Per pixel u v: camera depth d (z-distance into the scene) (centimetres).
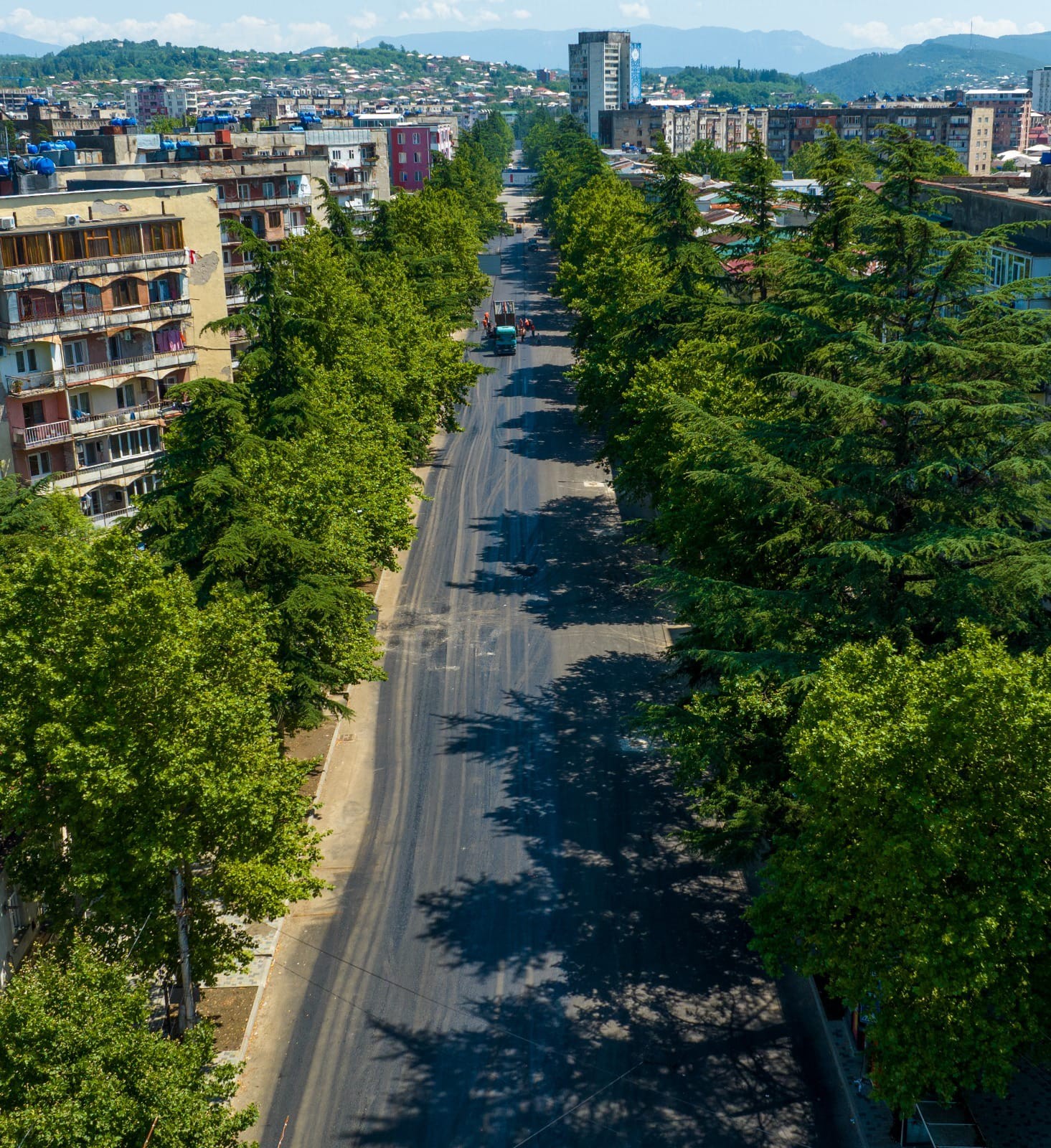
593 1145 3164
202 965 3400
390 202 13375
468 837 4544
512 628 6350
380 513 5475
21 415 7138
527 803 4750
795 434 4038
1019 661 2961
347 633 4603
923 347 3619
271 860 3466
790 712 3756
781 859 3198
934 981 2703
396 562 5966
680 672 4672
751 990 3722
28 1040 2338
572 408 10938
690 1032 3553
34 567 3356
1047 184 8144
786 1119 3234
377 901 4181
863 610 3619
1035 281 3969
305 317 7238
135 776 3162
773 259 4378
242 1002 3684
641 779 4900
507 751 5134
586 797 4781
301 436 5734
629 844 4475
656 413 5978
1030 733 2719
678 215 7394
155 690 3259
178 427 4653
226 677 3575
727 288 7306
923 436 3847
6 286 7012
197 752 3169
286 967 3862
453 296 10269
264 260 7256
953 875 2869
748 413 5441
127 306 7669
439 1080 3394
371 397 6956
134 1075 2414
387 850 4469
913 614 3550
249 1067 3447
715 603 3791
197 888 3428
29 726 3216
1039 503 3728
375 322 8044
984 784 2808
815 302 4303
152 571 3353
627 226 11694
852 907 3072
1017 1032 2747
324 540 4762
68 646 3206
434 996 3719
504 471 9112
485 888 4241
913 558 3462
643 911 4109
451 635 6275
